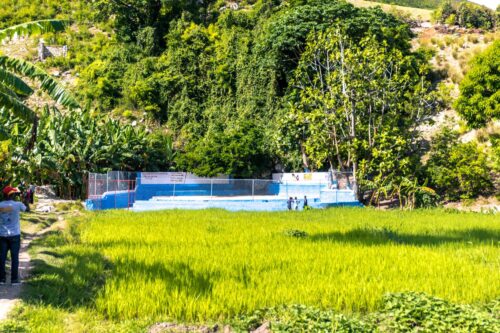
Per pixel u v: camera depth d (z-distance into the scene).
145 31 63.00
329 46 40.31
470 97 41.00
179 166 44.28
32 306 9.72
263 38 53.22
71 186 40.53
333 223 24.06
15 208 11.62
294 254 14.70
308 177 40.47
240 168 44.00
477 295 10.75
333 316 8.81
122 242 17.09
